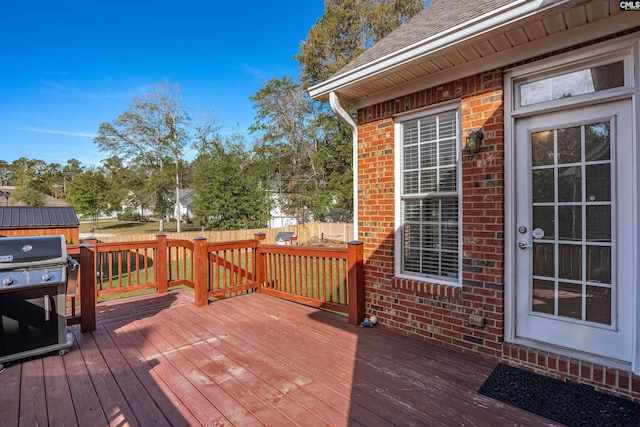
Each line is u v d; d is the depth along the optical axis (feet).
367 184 12.54
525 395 7.34
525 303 8.93
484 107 9.28
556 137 8.43
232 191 62.75
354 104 13.00
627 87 7.31
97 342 10.80
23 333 9.19
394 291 11.64
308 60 63.41
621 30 7.20
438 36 8.46
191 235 51.88
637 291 7.16
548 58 8.23
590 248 7.94
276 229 59.57
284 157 69.56
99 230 95.50
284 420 6.56
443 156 10.69
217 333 11.55
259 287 17.19
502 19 7.38
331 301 13.62
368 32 60.08
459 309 9.87
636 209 7.17
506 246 8.99
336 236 60.44
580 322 8.07
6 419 6.63
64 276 9.63
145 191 71.87
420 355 9.59
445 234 10.69
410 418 6.57
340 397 7.39
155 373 8.64
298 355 9.68
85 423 6.52
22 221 28.04
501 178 8.95
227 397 7.45
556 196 8.44
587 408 6.81
